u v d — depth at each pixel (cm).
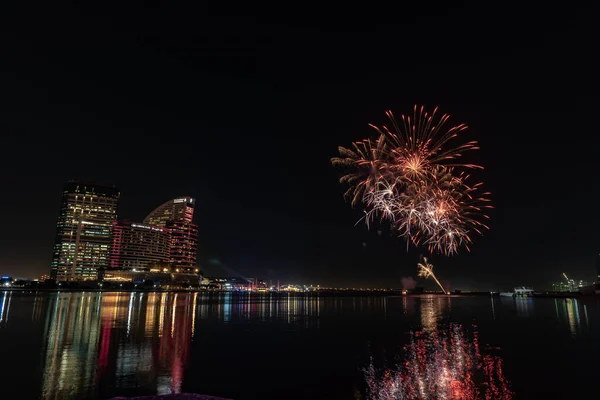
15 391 1510
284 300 14725
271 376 1875
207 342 2920
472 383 1725
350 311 7088
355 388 1666
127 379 1727
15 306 6956
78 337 2998
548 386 1659
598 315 5450
